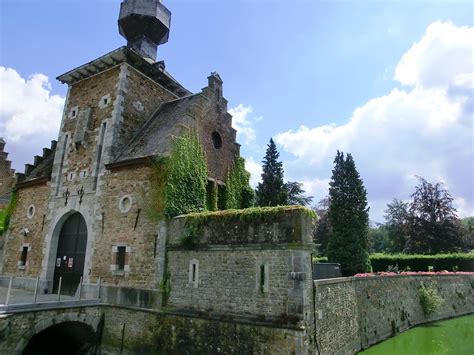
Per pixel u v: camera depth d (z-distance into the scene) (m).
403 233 47.78
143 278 14.70
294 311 10.80
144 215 15.47
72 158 19.70
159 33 22.55
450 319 25.67
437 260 34.56
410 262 35.31
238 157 20.91
